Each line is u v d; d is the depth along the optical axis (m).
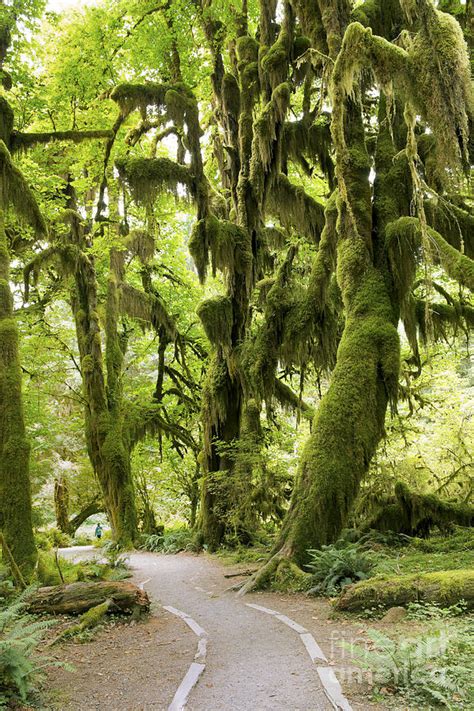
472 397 20.94
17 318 21.88
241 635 7.58
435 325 15.95
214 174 25.52
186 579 13.61
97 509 32.69
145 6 19.58
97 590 9.05
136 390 27.62
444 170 8.84
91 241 23.70
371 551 11.15
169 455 28.20
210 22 19.70
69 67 19.28
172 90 18.25
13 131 17.22
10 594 9.35
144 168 18.19
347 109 13.73
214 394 19.66
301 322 14.62
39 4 17.67
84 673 6.33
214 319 18.39
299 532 11.29
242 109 18.98
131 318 26.38
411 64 9.05
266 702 4.98
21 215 14.41
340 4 13.83
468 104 8.48
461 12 15.18
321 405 12.13
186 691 5.39
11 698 5.30
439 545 13.22
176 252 28.70
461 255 10.78
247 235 18.83
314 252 19.19
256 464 18.19
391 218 13.30
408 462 19.53
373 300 12.59
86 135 18.03
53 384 28.41
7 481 11.80
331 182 17.94
